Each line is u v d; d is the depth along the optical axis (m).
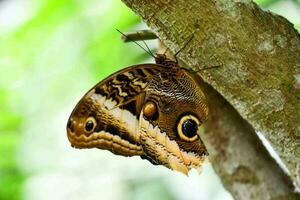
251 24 0.69
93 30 0.97
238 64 0.69
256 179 0.78
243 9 0.69
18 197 1.01
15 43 0.99
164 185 1.00
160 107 0.76
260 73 0.69
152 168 1.01
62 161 1.01
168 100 0.76
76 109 0.73
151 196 1.00
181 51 0.69
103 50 0.96
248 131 0.79
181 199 0.99
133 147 0.76
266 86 0.69
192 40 0.69
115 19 0.95
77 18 0.97
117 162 1.02
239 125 0.79
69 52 0.98
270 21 0.69
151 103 0.76
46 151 1.01
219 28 0.69
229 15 0.68
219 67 0.69
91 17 0.97
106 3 0.96
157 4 0.69
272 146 0.71
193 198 0.99
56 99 1.00
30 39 0.99
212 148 0.80
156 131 0.76
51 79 0.99
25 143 1.00
